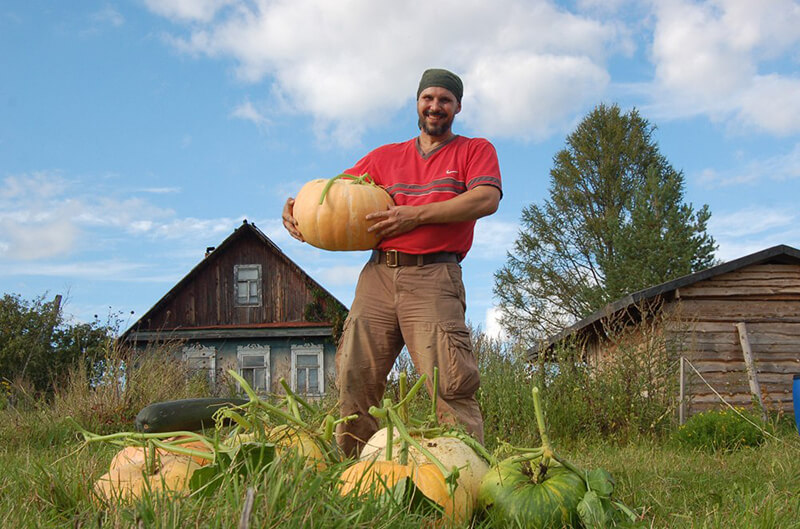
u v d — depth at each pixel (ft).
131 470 7.43
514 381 28.60
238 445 7.02
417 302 10.73
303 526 5.18
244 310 80.89
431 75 11.39
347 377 11.09
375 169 11.87
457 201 10.69
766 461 15.42
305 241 11.34
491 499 6.97
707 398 37.88
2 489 7.56
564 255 123.54
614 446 24.79
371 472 6.68
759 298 39.60
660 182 115.65
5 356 60.54
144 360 33.14
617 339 34.06
